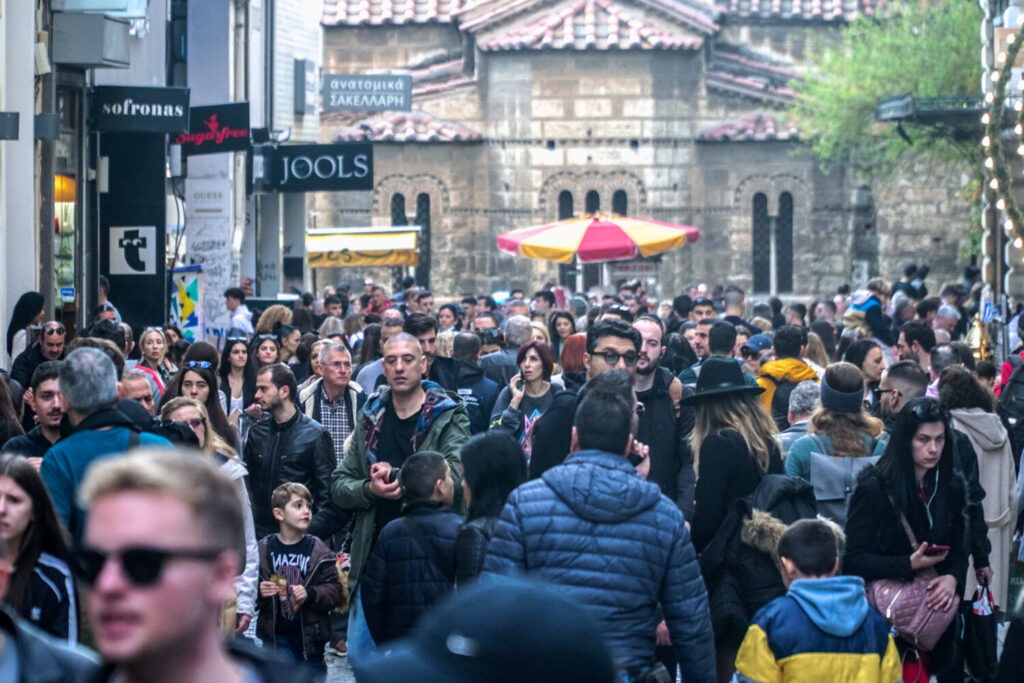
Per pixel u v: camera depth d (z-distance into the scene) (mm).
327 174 72562
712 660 14859
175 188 63219
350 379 32500
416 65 118750
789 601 15266
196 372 24797
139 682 7090
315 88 89812
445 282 113438
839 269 113625
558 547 14367
